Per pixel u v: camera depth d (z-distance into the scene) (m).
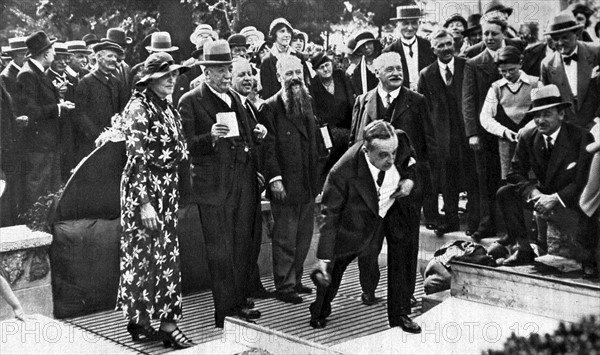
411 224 7.32
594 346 6.22
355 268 7.50
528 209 6.79
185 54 7.98
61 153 8.09
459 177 7.14
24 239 7.89
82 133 8.08
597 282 6.43
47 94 8.02
